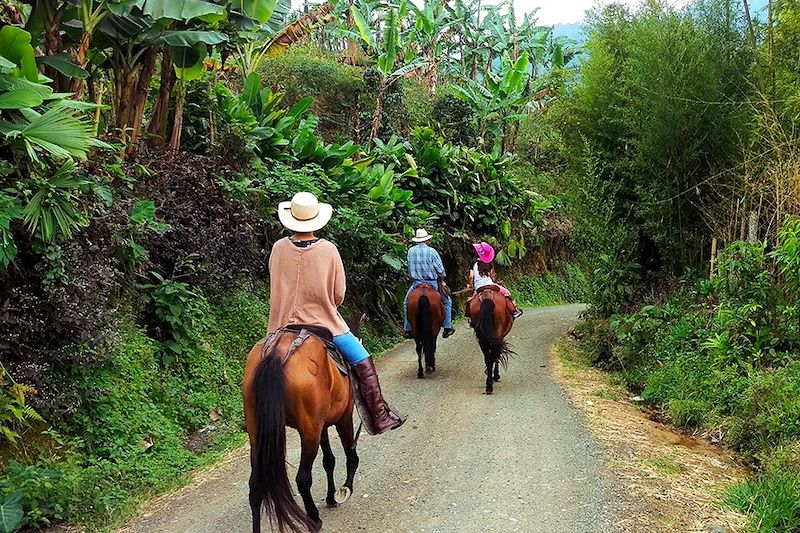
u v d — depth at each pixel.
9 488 4.94
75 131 5.93
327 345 4.86
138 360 7.07
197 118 11.25
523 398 8.79
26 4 7.99
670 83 10.38
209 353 8.27
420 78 28.50
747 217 9.58
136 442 6.38
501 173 20.89
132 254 7.41
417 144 18.50
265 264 10.70
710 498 5.66
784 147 8.48
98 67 9.35
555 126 13.50
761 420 6.85
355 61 25.28
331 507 5.42
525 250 22.41
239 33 9.95
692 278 10.96
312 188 11.09
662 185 11.05
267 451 4.08
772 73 9.13
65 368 6.14
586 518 5.16
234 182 9.89
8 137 5.75
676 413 7.96
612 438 7.10
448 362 11.22
